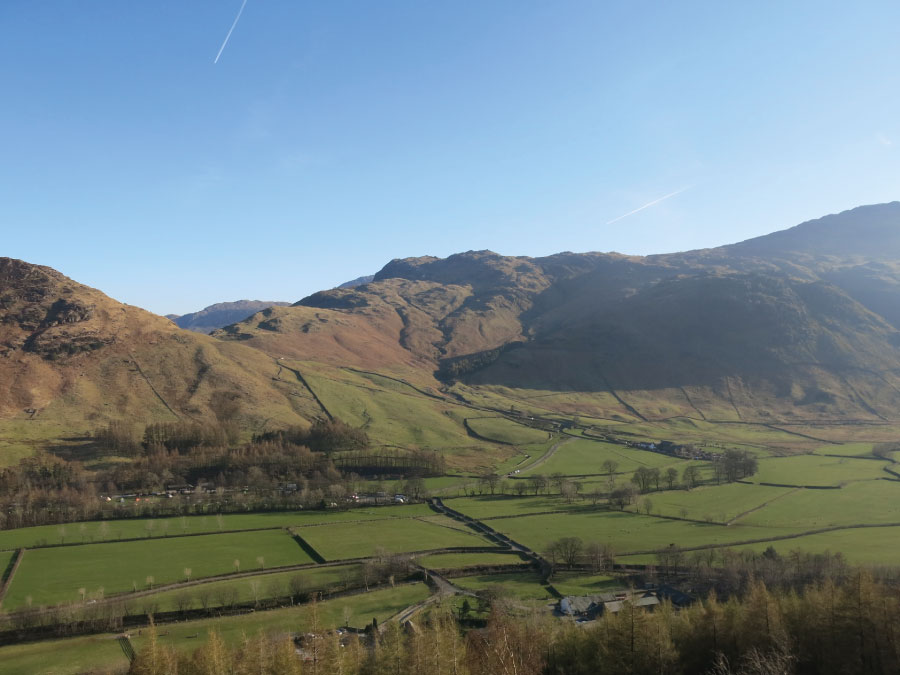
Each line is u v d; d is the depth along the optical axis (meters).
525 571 144.00
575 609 113.19
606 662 74.62
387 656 72.88
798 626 77.44
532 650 80.06
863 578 76.38
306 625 108.06
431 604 120.31
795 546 150.12
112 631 109.31
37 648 101.81
